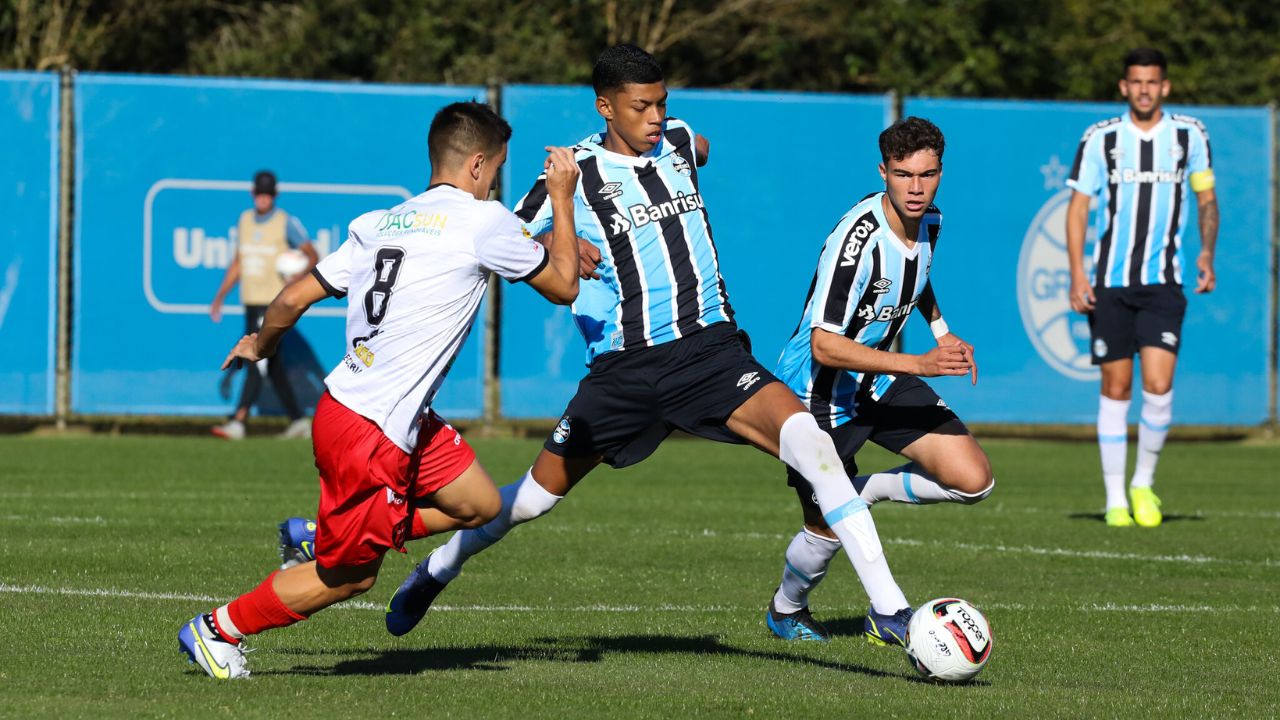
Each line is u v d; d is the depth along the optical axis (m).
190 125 53.72
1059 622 23.83
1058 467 52.09
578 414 20.62
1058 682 19.19
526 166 55.56
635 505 39.81
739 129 56.12
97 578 26.11
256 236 54.09
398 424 17.28
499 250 17.53
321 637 21.47
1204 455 56.94
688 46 87.81
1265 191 58.81
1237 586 28.08
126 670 18.47
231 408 54.66
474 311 17.78
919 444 21.56
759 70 88.31
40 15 77.38
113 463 47.12
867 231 20.98
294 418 55.28
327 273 17.72
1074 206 37.97
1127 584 28.14
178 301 54.00
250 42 80.44
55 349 54.06
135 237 53.66
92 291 53.62
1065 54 91.44
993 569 29.78
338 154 54.47
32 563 27.52
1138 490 37.59
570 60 84.88
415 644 21.17
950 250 57.19
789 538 33.69
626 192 20.64
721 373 20.03
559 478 20.91
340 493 17.39
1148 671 20.03
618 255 20.53
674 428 20.66
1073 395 57.97
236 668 18.06
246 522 34.22
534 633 22.27
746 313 56.31
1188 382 58.81
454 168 18.00
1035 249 57.66
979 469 21.17
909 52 87.50
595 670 19.48
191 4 79.88
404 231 17.56
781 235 56.41
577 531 34.31
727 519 37.12
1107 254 37.41
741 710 17.02
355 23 79.94
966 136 57.16
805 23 85.06
